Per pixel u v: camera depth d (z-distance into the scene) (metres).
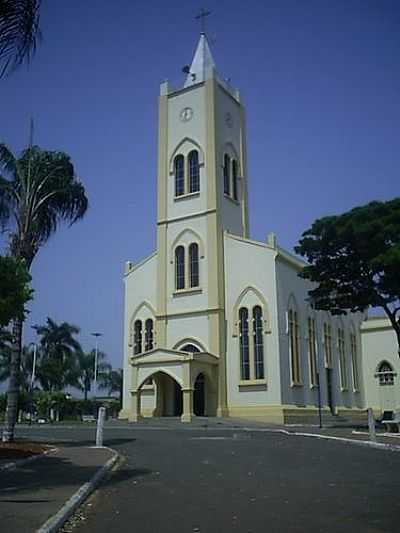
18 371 21.98
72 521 8.30
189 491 10.66
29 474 12.47
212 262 39.59
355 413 47.34
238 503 9.41
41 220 24.59
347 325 49.97
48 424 40.38
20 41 12.02
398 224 27.48
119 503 9.60
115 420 39.69
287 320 38.19
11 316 17.94
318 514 8.48
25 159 24.19
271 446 19.56
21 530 7.25
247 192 44.75
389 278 28.39
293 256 41.34
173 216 42.22
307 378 40.03
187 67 44.84
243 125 46.03
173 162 43.34
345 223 28.78
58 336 67.38
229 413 37.12
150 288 42.31
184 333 39.56
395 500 9.55
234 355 37.88
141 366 37.25
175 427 31.77
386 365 51.19
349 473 12.76
